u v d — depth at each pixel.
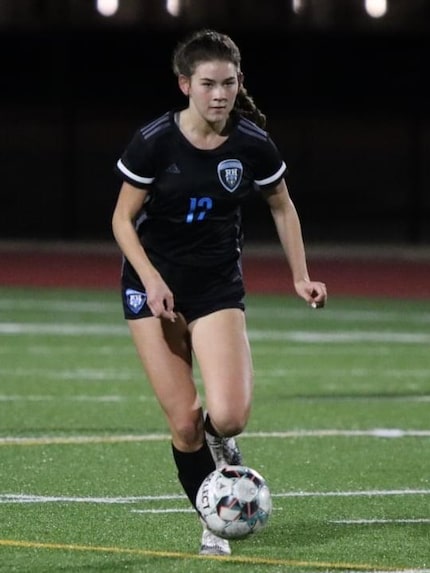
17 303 71.12
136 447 32.72
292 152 111.00
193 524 24.19
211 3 116.06
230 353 20.81
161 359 21.27
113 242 110.44
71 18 114.31
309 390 42.97
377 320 64.75
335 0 115.31
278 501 26.48
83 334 57.81
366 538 23.17
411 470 30.09
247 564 21.11
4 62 110.12
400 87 110.06
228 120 21.14
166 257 21.39
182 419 21.22
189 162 20.88
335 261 97.44
